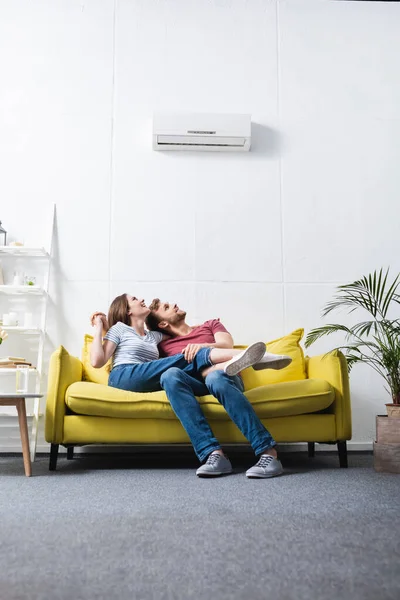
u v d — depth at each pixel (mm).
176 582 1102
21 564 1220
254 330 3738
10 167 3818
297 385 2775
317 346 3727
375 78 4051
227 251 3805
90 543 1384
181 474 2613
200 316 3734
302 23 4078
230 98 3979
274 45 4047
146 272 3760
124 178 3848
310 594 1035
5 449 3551
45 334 3646
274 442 2531
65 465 3008
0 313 3682
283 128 3967
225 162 3902
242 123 3807
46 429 2764
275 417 2785
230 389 2566
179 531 1501
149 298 3734
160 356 3158
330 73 4039
